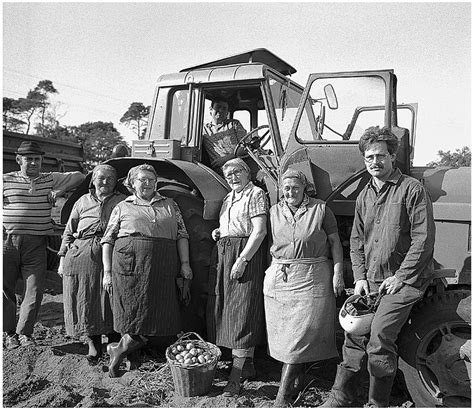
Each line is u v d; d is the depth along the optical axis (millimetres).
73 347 4773
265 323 3838
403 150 3934
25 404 3580
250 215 3814
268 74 4484
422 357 3449
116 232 4090
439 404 3365
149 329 3891
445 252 3840
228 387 3672
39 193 4801
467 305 3328
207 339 4344
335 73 4176
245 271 3801
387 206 3363
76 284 4340
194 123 4734
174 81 4828
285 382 3535
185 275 4090
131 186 4289
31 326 4695
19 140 7977
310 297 3561
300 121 4363
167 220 4027
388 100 4012
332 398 3459
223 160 4707
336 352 3660
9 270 4707
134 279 3898
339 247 3670
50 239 7000
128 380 3967
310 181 4027
